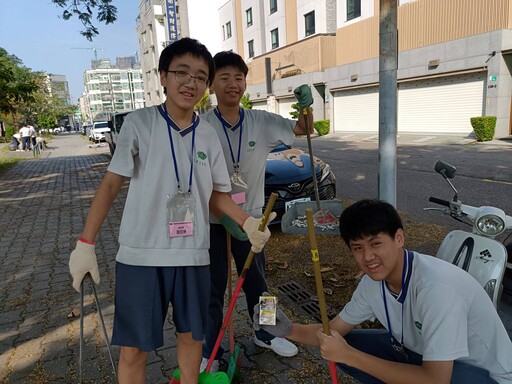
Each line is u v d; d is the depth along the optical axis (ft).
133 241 5.94
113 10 29.58
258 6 90.79
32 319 10.90
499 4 43.29
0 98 37.70
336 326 6.64
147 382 8.13
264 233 6.39
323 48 69.62
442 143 44.86
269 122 8.41
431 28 50.52
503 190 21.58
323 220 9.38
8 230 20.11
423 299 5.24
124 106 278.87
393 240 5.28
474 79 47.32
